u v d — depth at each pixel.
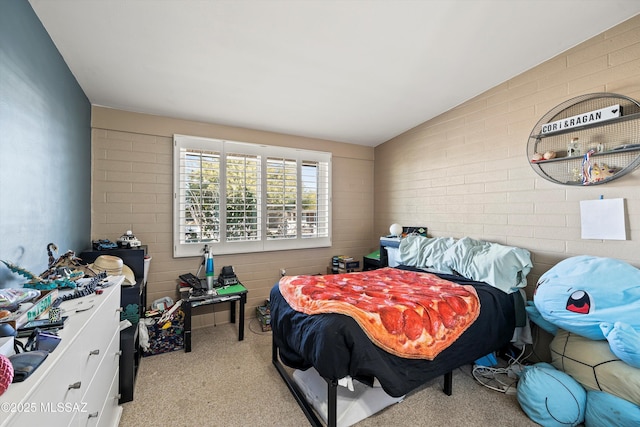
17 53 1.25
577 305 1.65
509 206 2.46
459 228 2.92
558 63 2.12
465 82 2.48
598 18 1.77
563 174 2.10
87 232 2.40
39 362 0.71
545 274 1.97
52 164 1.63
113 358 1.52
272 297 2.20
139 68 2.05
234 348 2.56
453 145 2.97
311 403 1.75
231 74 2.20
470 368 2.24
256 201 3.34
